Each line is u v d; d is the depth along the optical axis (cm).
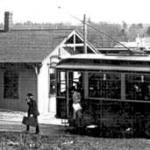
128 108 2025
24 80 2966
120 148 1669
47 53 2947
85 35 2898
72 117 2159
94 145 1734
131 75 2009
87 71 2100
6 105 3033
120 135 2080
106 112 2072
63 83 2208
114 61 2053
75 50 3322
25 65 2925
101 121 2083
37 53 2970
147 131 2000
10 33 3459
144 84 1989
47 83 2986
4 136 1905
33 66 2878
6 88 3028
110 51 4172
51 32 3325
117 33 8975
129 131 2059
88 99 2108
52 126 2392
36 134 2036
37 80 2912
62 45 3106
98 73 2078
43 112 2964
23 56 2967
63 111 2198
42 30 3422
